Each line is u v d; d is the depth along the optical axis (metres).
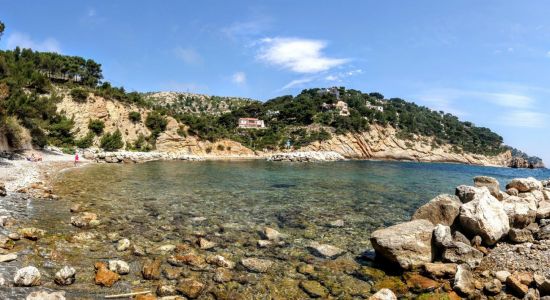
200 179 36.56
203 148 108.06
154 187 28.31
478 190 15.00
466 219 12.90
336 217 18.95
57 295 7.89
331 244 14.02
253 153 122.44
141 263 10.88
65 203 19.25
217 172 47.66
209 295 9.10
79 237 12.84
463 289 9.44
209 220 17.03
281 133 149.00
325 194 27.73
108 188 26.44
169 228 15.16
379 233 12.08
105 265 10.29
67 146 71.88
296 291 9.66
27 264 9.95
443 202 13.93
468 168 112.44
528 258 11.14
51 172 35.62
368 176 48.50
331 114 165.25
